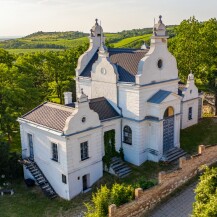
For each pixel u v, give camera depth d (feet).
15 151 135.33
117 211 71.26
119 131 119.85
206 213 53.72
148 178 107.55
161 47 116.06
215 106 171.94
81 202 98.99
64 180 100.89
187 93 146.10
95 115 104.99
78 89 135.13
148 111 116.67
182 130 146.30
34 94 147.84
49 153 104.99
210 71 174.91
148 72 113.09
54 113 108.27
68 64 197.36
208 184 60.49
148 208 78.89
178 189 86.69
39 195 105.09
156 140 116.26
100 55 120.37
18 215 94.22
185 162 88.69
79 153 101.86
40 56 190.70
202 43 171.32
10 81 143.54
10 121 134.21
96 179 109.19
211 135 139.95
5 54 174.60
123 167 114.32
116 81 116.88
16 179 116.78
